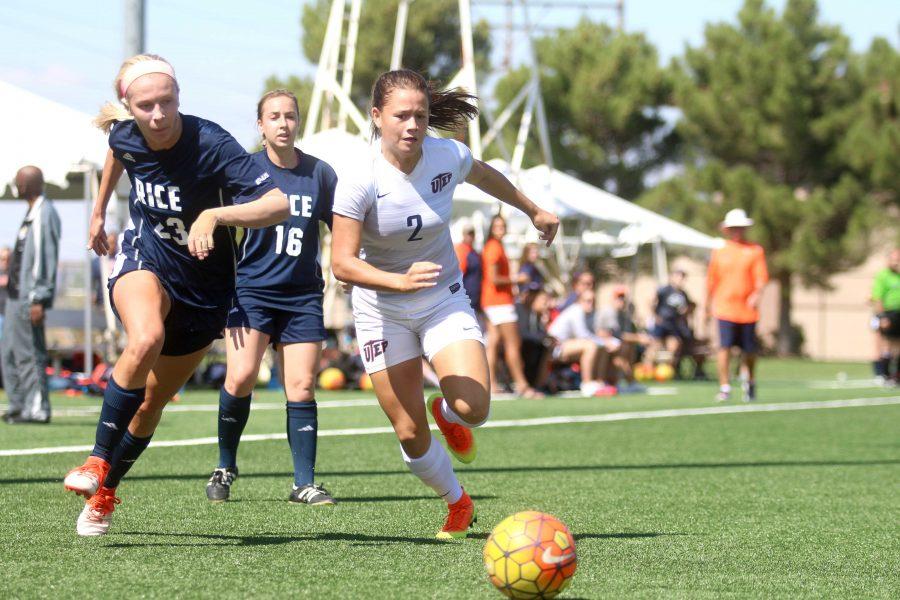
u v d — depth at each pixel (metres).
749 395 23.66
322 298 9.52
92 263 24.91
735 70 59.41
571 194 33.94
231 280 7.23
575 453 13.33
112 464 7.06
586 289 26.47
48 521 7.82
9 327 15.95
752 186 57.09
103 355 25.30
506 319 23.97
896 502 9.66
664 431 16.45
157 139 6.62
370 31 65.00
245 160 6.79
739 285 23.20
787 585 6.14
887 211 59.72
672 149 63.78
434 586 5.86
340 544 7.13
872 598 5.88
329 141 23.09
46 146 18.39
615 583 6.09
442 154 7.36
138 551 6.74
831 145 58.72
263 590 5.70
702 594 5.86
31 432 14.58
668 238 35.47
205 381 27.22
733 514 8.83
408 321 7.45
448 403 7.31
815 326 69.81
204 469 11.02
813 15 59.53
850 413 20.53
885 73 58.00
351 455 12.71
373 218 7.18
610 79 62.03
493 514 8.62
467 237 23.33
